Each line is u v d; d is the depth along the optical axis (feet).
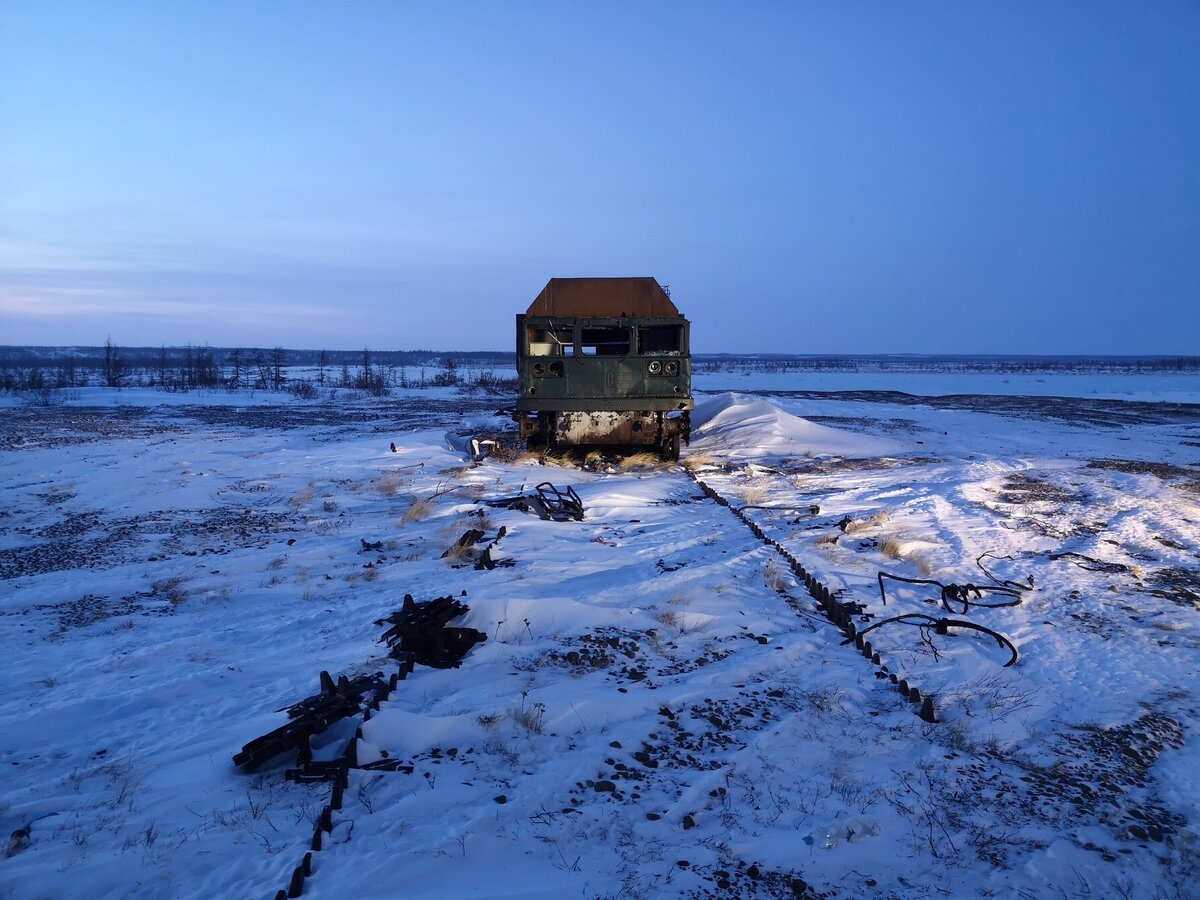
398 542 36.86
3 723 18.45
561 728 18.07
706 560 32.65
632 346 58.49
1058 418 115.44
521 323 61.77
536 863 13.17
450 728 17.58
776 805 15.30
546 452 62.23
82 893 12.23
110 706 19.57
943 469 59.31
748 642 24.03
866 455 68.08
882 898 12.77
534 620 24.23
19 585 31.22
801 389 220.43
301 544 37.29
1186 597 29.32
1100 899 12.94
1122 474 57.67
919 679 21.56
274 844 13.61
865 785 16.10
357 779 15.56
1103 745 18.13
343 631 24.62
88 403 146.72
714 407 94.07
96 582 31.30
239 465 62.64
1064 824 15.05
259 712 18.88
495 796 15.15
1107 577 31.86
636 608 26.16
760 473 57.62
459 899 12.14
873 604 27.84
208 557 35.27
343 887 12.30
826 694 20.30
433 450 66.39
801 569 31.07
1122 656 23.52
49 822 14.25
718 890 12.74
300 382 217.97
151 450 73.92
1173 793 16.24
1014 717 19.36
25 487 53.93
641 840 14.02
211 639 24.41
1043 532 39.50
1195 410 132.77
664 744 17.67
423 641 22.06
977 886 13.15
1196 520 42.55
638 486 49.24
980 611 27.55
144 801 15.03
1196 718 19.54
